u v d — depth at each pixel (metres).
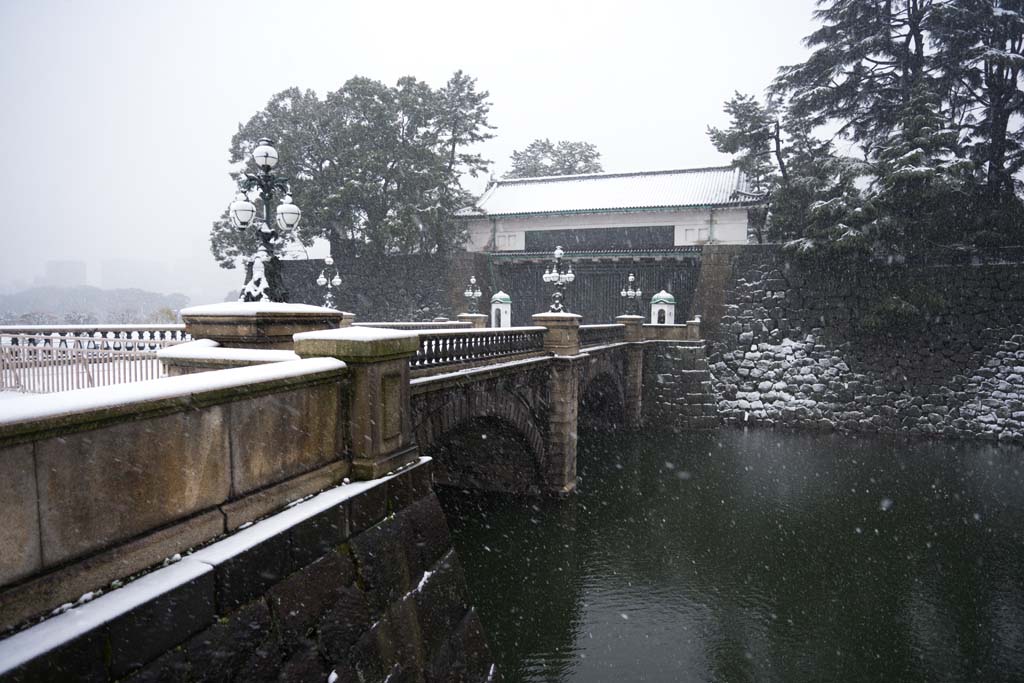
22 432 2.74
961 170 29.45
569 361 19.27
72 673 2.78
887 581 15.30
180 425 3.69
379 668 4.86
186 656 3.35
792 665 11.93
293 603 4.17
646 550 16.97
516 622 13.39
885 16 35.03
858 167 32.00
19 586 2.78
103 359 13.67
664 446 28.34
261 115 41.75
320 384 5.05
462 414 13.43
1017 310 29.31
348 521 4.90
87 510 3.13
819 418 32.00
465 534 17.61
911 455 26.70
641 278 40.75
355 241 41.62
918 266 31.27
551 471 19.61
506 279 44.78
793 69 36.81
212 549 3.75
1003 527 18.59
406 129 42.25
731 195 40.62
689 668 11.77
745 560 16.41
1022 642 12.71
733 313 35.25
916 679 11.53
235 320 6.64
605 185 46.53
